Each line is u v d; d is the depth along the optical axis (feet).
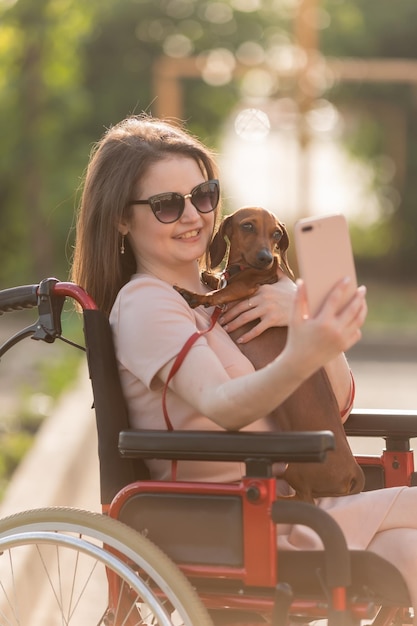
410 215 90.74
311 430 12.69
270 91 83.20
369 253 92.32
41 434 28.32
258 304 12.97
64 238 80.38
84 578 19.93
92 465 28.48
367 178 91.50
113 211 12.95
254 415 11.33
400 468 13.98
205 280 13.94
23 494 22.47
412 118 90.07
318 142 88.94
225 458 11.44
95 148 14.35
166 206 12.69
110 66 85.10
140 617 12.30
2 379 42.68
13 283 79.51
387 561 11.46
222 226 13.60
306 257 10.57
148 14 84.79
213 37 86.33
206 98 87.04
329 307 10.59
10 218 81.25
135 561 11.62
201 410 11.65
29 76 75.20
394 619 13.41
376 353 55.21
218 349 12.69
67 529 12.01
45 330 12.97
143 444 11.70
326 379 13.04
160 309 12.28
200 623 11.37
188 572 11.76
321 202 90.84
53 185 78.33
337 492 12.72
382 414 13.94
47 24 73.15
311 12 61.82
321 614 11.52
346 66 62.03
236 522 11.56
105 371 12.51
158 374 12.13
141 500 12.00
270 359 12.89
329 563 11.16
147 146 12.97
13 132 76.18
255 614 12.44
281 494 13.21
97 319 12.55
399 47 88.02
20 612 16.92
